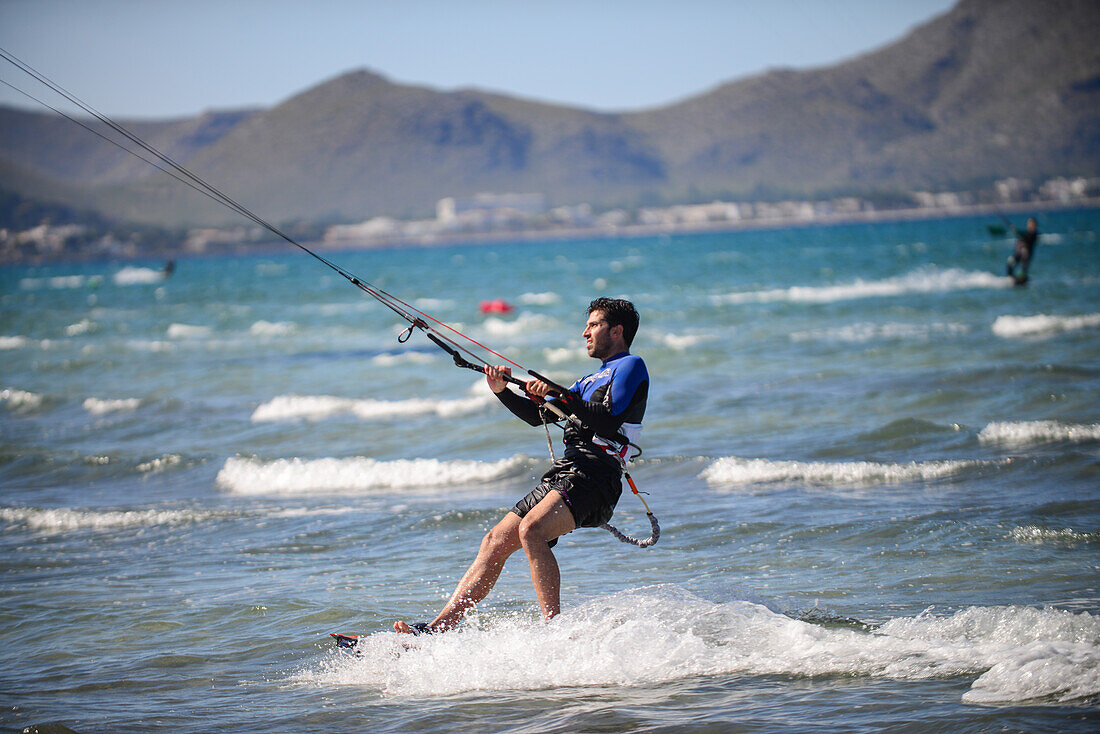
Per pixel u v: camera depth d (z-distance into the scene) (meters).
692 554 24.73
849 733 13.52
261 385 66.69
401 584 23.73
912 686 14.96
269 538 29.70
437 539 28.23
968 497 28.83
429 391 60.41
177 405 58.47
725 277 164.62
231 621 21.67
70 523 33.03
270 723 15.68
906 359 59.38
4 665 19.61
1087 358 54.94
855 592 20.53
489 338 91.81
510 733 14.45
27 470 42.62
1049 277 116.00
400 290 177.62
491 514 30.14
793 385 52.50
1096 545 22.95
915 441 37.44
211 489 38.38
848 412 44.50
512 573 24.30
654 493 32.66
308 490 37.31
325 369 72.81
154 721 16.06
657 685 15.99
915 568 22.11
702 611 18.97
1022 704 13.78
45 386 71.50
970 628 17.14
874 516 27.09
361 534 29.44
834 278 144.25
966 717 13.55
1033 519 25.55
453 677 16.92
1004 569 21.50
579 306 127.50
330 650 19.31
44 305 183.50
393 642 18.17
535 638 17.84
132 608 23.06
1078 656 15.03
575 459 18.42
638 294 136.62
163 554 28.52
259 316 131.12
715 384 55.28
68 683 18.31
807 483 32.38
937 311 86.56
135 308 161.38
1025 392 44.97
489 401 52.81
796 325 83.94
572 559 25.06
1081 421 39.34
